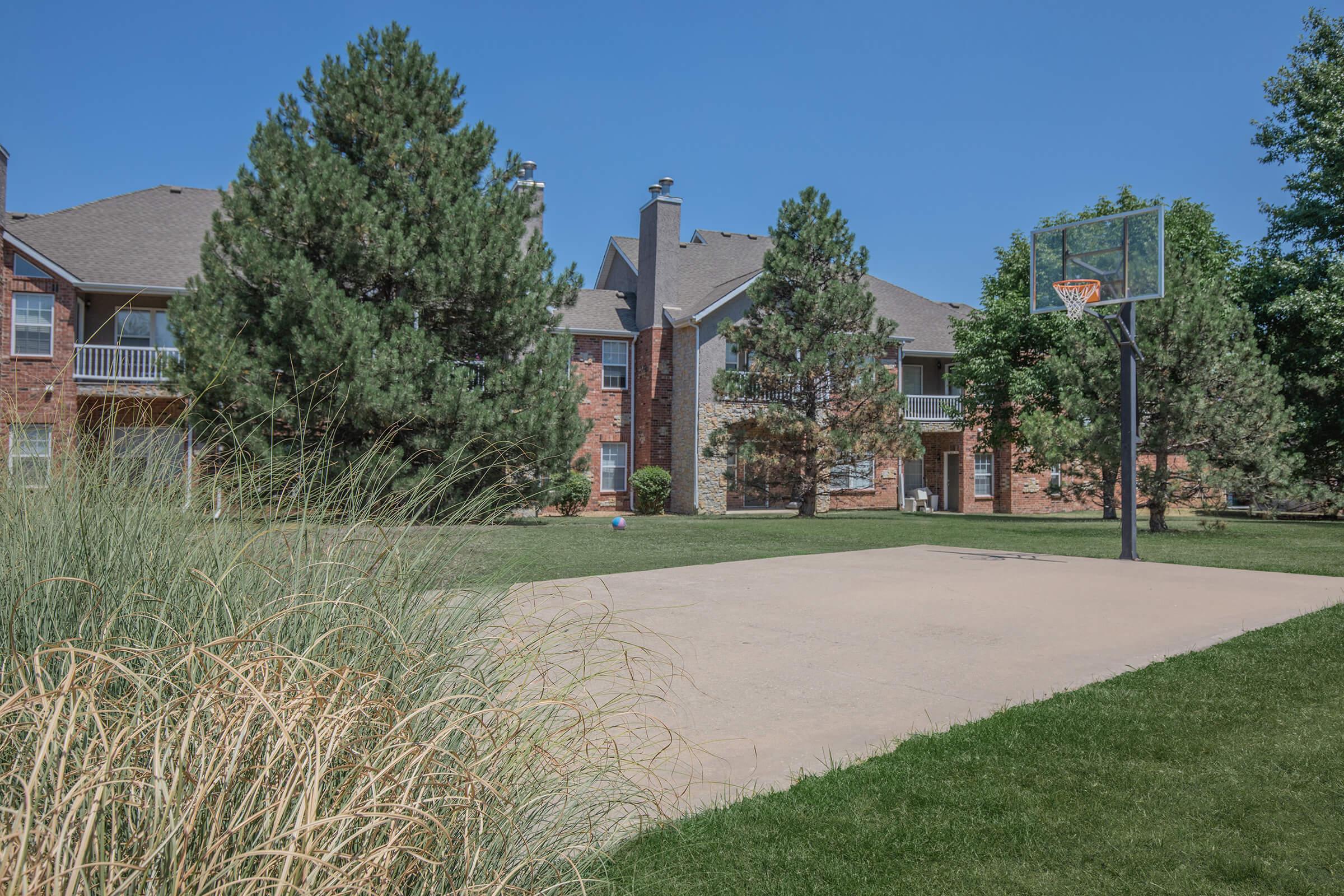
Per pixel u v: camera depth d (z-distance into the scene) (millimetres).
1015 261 27312
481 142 18859
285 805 1557
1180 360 17047
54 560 2668
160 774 1503
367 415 15281
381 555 2904
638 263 27844
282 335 15680
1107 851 3037
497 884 1958
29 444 3482
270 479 3428
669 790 3289
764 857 2971
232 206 16594
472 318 17875
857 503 29078
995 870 2904
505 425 16672
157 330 21125
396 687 2236
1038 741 4156
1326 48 24328
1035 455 20438
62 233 21297
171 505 3193
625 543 14445
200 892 1401
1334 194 23234
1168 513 28141
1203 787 3590
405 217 17281
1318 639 6398
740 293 25625
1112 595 8891
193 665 2047
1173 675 5426
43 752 1381
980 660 5992
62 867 1387
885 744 4195
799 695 5094
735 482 23609
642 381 26953
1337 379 21922
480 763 2133
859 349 22391
